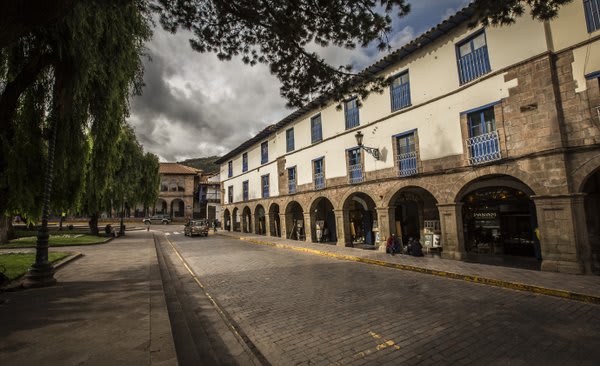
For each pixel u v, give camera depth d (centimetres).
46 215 738
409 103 1379
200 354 437
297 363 409
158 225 4812
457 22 1170
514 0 555
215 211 5038
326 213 2130
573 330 495
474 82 1116
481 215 1360
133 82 921
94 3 631
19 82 663
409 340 468
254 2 552
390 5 544
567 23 906
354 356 423
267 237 2422
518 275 852
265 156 2684
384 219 1445
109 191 2342
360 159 1620
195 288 838
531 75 962
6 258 1122
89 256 1314
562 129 891
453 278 902
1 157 695
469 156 1122
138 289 679
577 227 859
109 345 367
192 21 590
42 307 530
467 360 404
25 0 326
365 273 1001
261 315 600
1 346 363
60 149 771
